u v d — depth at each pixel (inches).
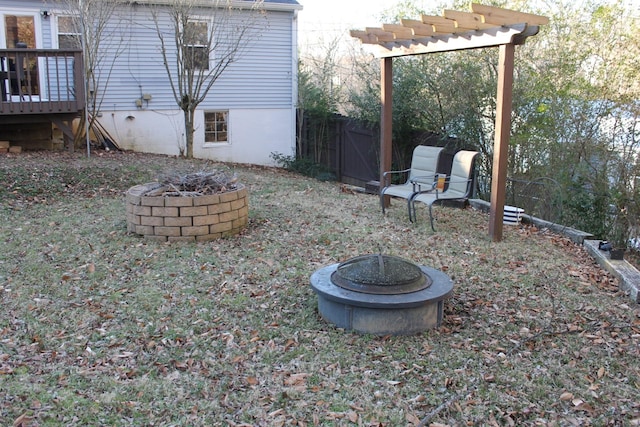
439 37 251.4
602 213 322.0
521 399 119.5
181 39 469.7
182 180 242.1
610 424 111.6
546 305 172.2
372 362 133.5
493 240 241.3
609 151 325.1
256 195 326.0
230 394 119.5
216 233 231.9
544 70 356.2
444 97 420.2
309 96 560.4
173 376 126.0
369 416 112.5
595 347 144.9
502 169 235.1
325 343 142.6
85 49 445.1
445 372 129.6
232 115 553.0
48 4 459.8
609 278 205.0
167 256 208.8
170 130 531.2
